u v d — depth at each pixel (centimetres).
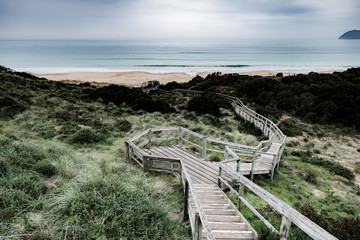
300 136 1494
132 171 645
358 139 1484
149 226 365
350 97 1836
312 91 2212
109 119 1356
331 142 1417
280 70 5653
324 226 462
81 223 334
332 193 761
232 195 588
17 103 1263
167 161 636
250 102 2330
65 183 447
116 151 845
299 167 971
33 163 536
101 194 406
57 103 1484
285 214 282
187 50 13912
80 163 614
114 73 4962
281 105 2109
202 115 1794
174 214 454
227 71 5409
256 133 1484
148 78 4447
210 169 693
